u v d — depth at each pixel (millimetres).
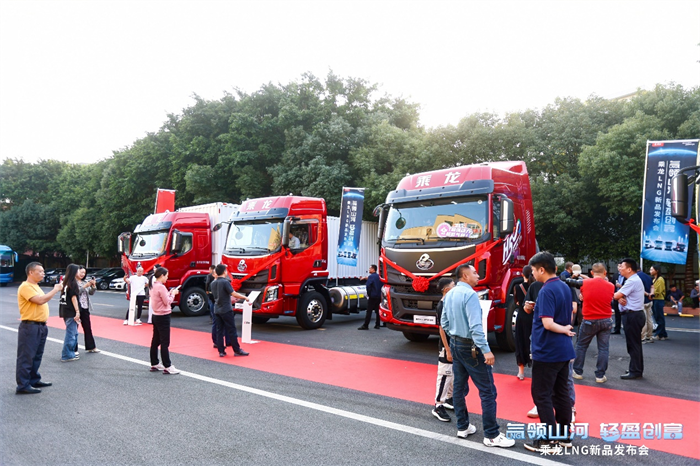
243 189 26172
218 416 5586
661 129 17312
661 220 13227
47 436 4965
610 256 20531
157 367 7930
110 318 15766
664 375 7652
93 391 6703
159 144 31797
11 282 42281
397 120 29359
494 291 8875
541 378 4477
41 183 52125
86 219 38562
